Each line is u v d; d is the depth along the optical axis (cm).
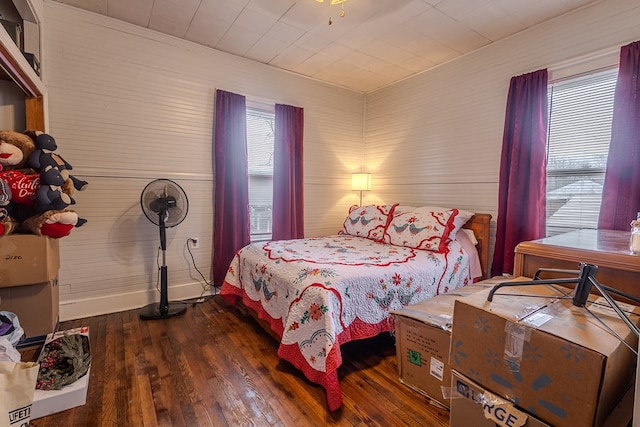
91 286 279
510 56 286
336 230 432
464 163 324
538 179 259
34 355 188
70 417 155
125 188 288
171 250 315
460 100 327
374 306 204
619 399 84
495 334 92
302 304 189
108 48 273
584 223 250
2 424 100
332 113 418
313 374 175
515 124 272
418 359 175
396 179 401
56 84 254
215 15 263
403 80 389
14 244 188
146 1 247
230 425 152
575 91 253
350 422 154
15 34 200
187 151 317
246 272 267
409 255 257
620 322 88
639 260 104
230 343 231
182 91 310
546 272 127
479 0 235
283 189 371
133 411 160
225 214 335
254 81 352
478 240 295
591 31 238
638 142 209
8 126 230
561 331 82
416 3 239
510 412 88
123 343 229
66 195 210
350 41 301
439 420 156
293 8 250
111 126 279
